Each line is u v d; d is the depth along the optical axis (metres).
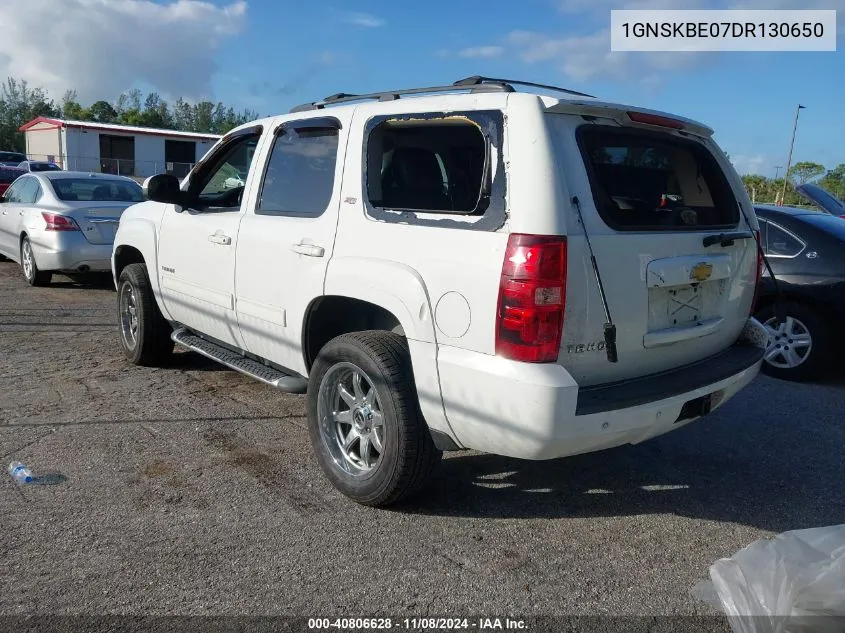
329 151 4.20
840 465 4.73
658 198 3.90
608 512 3.99
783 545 3.13
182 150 45.09
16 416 5.09
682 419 3.66
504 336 3.18
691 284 3.74
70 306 9.04
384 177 3.85
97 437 4.77
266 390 5.86
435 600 3.14
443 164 3.66
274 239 4.39
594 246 3.26
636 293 3.45
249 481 4.20
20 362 6.46
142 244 5.95
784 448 5.00
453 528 3.75
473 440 3.43
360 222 3.87
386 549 3.53
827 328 6.34
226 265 4.87
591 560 3.50
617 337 3.40
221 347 5.31
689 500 4.17
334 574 3.30
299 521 3.76
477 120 3.42
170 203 5.22
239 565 3.35
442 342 3.42
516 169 3.24
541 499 4.12
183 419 5.15
